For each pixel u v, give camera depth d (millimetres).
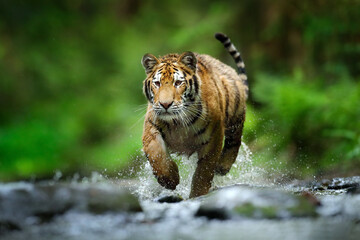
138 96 53031
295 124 30000
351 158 25672
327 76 35750
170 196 14695
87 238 9758
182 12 56312
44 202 11195
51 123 50625
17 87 56844
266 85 33219
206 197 14047
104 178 26266
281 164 28297
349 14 36594
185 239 9625
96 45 60938
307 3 39906
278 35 43031
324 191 15969
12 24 59625
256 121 31297
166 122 16281
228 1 49344
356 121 28125
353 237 9516
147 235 9961
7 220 10516
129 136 40375
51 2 61969
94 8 64500
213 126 16500
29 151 42531
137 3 62406
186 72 16141
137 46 57969
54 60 58781
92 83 57875
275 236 9688
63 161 42531
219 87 17531
